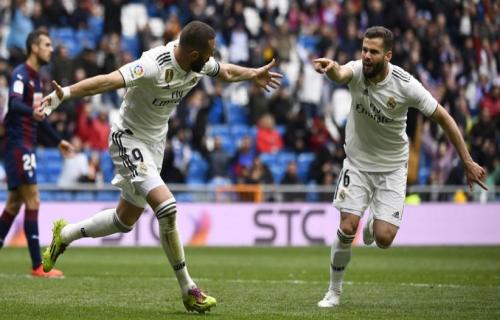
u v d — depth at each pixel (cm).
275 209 4600
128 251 4006
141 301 1970
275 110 5253
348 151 1945
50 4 5275
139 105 1784
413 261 3525
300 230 4622
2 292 2136
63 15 5325
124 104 1819
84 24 5362
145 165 1786
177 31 5166
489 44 5684
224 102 5375
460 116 5162
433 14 5819
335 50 5372
